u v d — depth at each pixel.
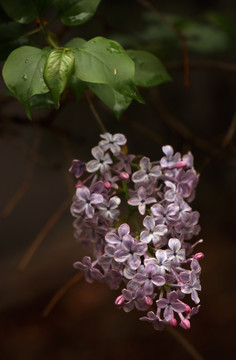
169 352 2.09
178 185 0.74
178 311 0.70
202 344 2.07
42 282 2.73
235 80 2.98
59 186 4.68
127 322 2.32
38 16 0.74
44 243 3.36
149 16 1.16
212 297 2.31
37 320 2.45
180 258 0.71
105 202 0.73
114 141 0.73
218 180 2.99
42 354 2.21
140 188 0.72
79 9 0.74
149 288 0.70
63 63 0.69
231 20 1.07
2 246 4.09
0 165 4.70
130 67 0.70
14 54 0.71
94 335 2.28
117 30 1.09
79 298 2.57
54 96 0.69
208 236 2.78
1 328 2.39
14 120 1.03
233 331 2.08
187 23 1.14
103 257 0.72
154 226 0.71
